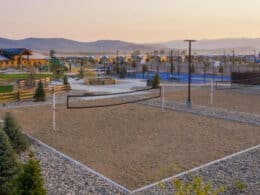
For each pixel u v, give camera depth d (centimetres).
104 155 1209
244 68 6038
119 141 1394
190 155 1209
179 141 1395
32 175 630
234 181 938
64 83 3275
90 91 3100
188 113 2008
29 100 2525
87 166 1091
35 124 1700
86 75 4362
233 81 3428
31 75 3416
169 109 2131
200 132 1549
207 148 1296
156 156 1198
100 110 2098
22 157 1143
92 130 1581
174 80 4319
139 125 1686
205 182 931
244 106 2288
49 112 2038
